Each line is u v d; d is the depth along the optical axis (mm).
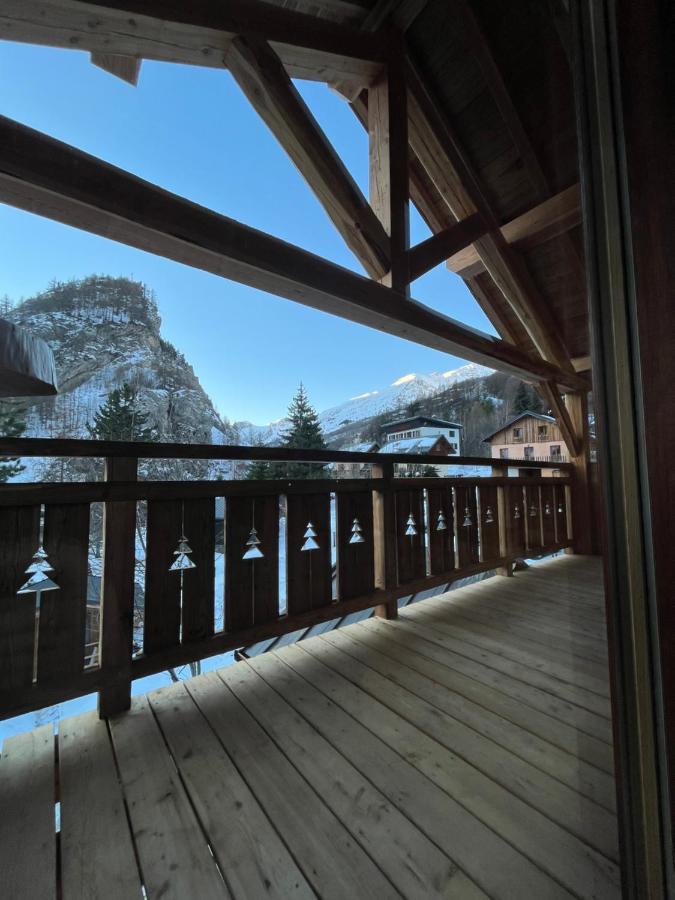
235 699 1653
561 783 1176
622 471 481
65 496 1482
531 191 3180
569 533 3559
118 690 1560
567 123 617
